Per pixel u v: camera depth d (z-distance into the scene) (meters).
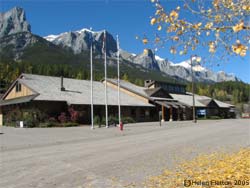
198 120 67.56
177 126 41.53
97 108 50.16
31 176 9.97
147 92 65.56
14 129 36.31
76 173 10.39
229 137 23.38
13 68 120.56
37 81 49.84
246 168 9.95
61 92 48.81
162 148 17.09
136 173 10.29
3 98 51.97
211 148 16.70
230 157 12.86
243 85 143.50
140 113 58.91
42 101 44.19
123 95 61.06
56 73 127.56
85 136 27.22
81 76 119.81
